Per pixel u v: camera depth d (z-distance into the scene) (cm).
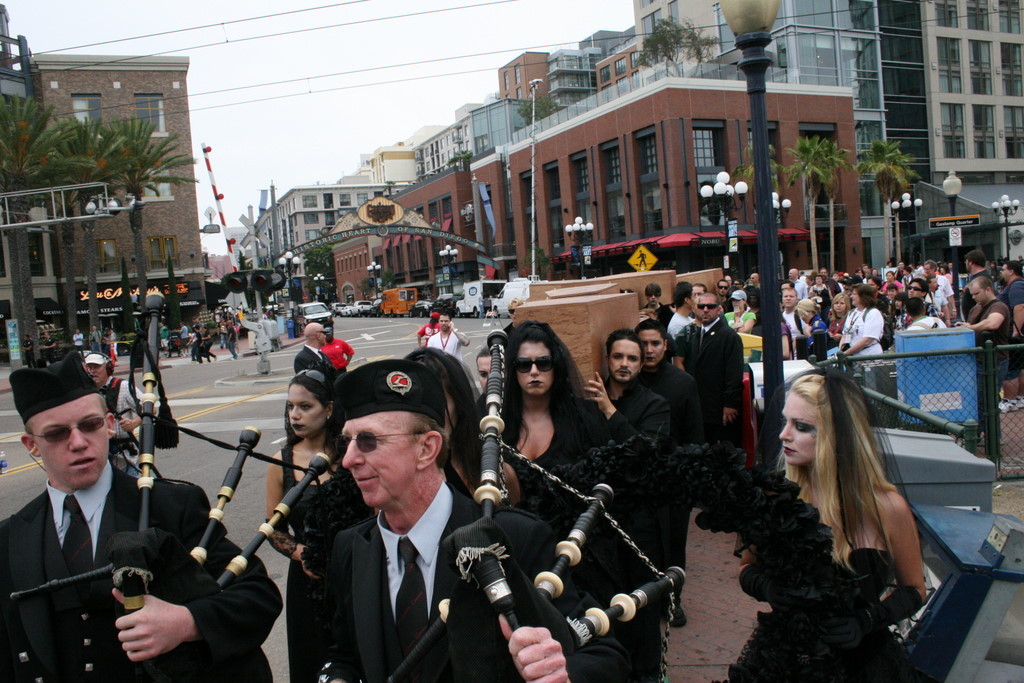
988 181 5722
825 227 4588
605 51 8769
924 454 352
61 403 232
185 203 5084
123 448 607
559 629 167
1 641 231
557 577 192
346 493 260
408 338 3869
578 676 173
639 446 259
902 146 5419
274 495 394
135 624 198
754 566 250
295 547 341
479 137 7738
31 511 241
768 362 608
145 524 232
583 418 391
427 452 204
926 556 337
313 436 395
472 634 153
